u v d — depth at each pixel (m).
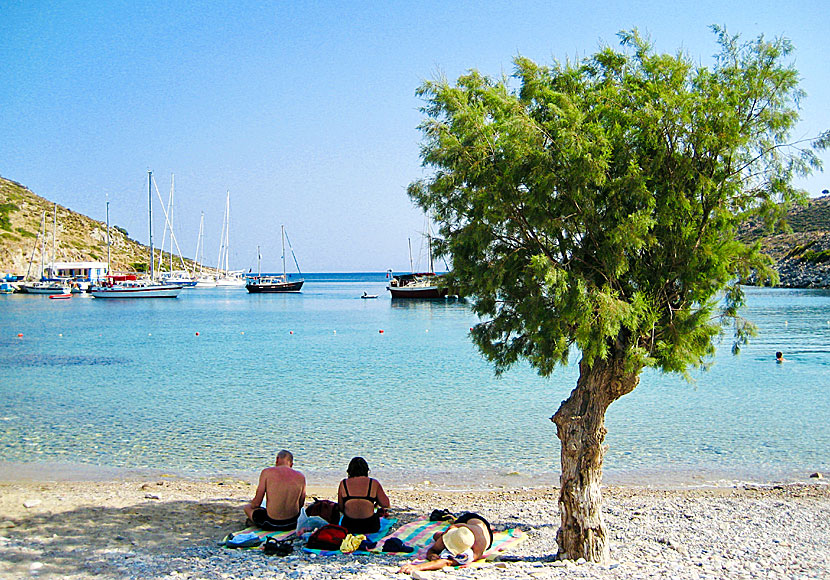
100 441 17.77
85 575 8.01
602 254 8.23
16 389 27.02
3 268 159.00
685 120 8.16
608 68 9.11
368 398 24.48
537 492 13.35
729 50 8.63
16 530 10.05
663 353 8.52
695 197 8.45
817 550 9.48
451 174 8.55
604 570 8.16
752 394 24.70
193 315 79.06
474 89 9.23
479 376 30.28
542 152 7.91
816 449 16.56
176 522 10.70
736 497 12.76
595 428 8.88
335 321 69.19
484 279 8.53
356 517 9.85
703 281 8.31
